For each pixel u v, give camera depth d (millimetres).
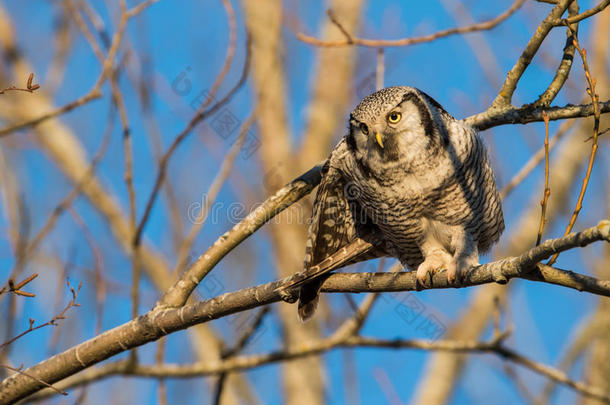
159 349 10477
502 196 10352
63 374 8016
